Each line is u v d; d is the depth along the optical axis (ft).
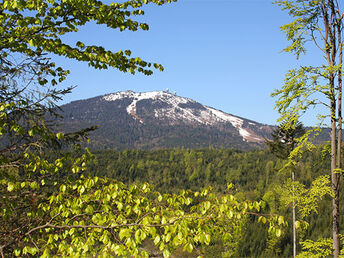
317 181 31.94
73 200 12.01
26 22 13.37
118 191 12.42
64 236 12.00
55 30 14.73
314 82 29.99
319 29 31.94
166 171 375.04
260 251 158.30
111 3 14.74
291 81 30.40
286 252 148.87
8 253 13.04
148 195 12.90
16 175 14.08
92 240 10.85
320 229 165.07
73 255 10.71
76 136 13.37
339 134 30.14
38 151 13.29
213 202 11.69
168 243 10.22
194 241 10.00
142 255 9.85
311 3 31.53
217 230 10.75
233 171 350.84
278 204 154.81
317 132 30.25
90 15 14.28
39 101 13.87
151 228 10.09
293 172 53.26
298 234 156.35
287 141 61.11
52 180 13.33
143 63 15.92
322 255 34.12
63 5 13.64
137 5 15.08
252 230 169.37
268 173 311.27
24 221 13.48
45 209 12.70
